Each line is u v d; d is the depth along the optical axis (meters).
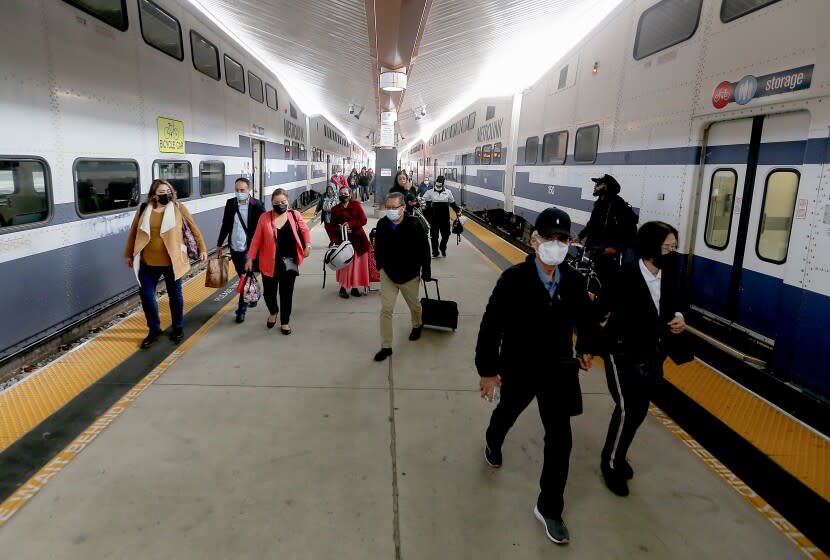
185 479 2.78
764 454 3.15
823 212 3.70
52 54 4.36
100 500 2.59
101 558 2.22
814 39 3.76
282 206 5.00
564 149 8.80
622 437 2.72
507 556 2.31
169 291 4.73
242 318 5.49
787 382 4.03
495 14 7.94
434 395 3.87
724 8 4.74
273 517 2.51
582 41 8.05
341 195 6.46
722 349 4.63
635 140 6.31
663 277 2.62
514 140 12.51
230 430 3.29
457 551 2.33
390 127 19.28
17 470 2.82
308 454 3.05
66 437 3.16
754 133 4.54
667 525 2.54
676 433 3.38
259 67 11.68
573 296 2.44
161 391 3.82
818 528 2.53
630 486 2.83
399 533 2.43
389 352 4.60
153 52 6.30
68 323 4.75
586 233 6.06
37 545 2.28
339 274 6.60
